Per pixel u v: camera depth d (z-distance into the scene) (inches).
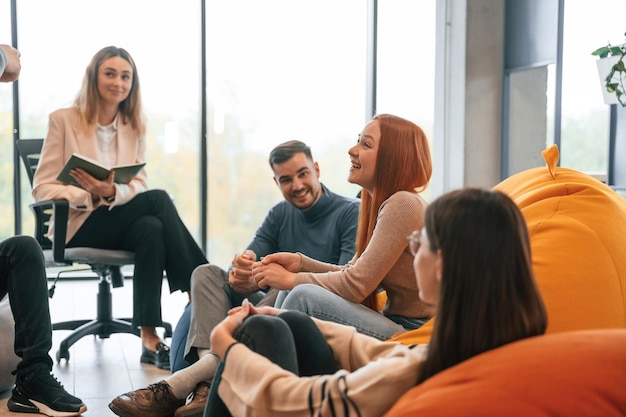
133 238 143.9
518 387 47.3
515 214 49.2
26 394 107.0
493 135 248.7
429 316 85.8
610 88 180.4
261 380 57.0
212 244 251.8
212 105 247.3
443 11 250.7
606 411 47.2
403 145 86.4
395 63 259.6
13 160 234.4
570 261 70.3
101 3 234.5
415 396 49.8
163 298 220.5
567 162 221.9
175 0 241.4
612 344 50.8
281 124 252.2
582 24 214.7
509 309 48.9
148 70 241.1
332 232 118.0
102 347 153.2
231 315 66.7
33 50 231.3
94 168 136.3
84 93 151.8
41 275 108.5
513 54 242.2
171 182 247.1
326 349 65.2
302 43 252.1
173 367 115.2
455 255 48.8
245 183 251.8
